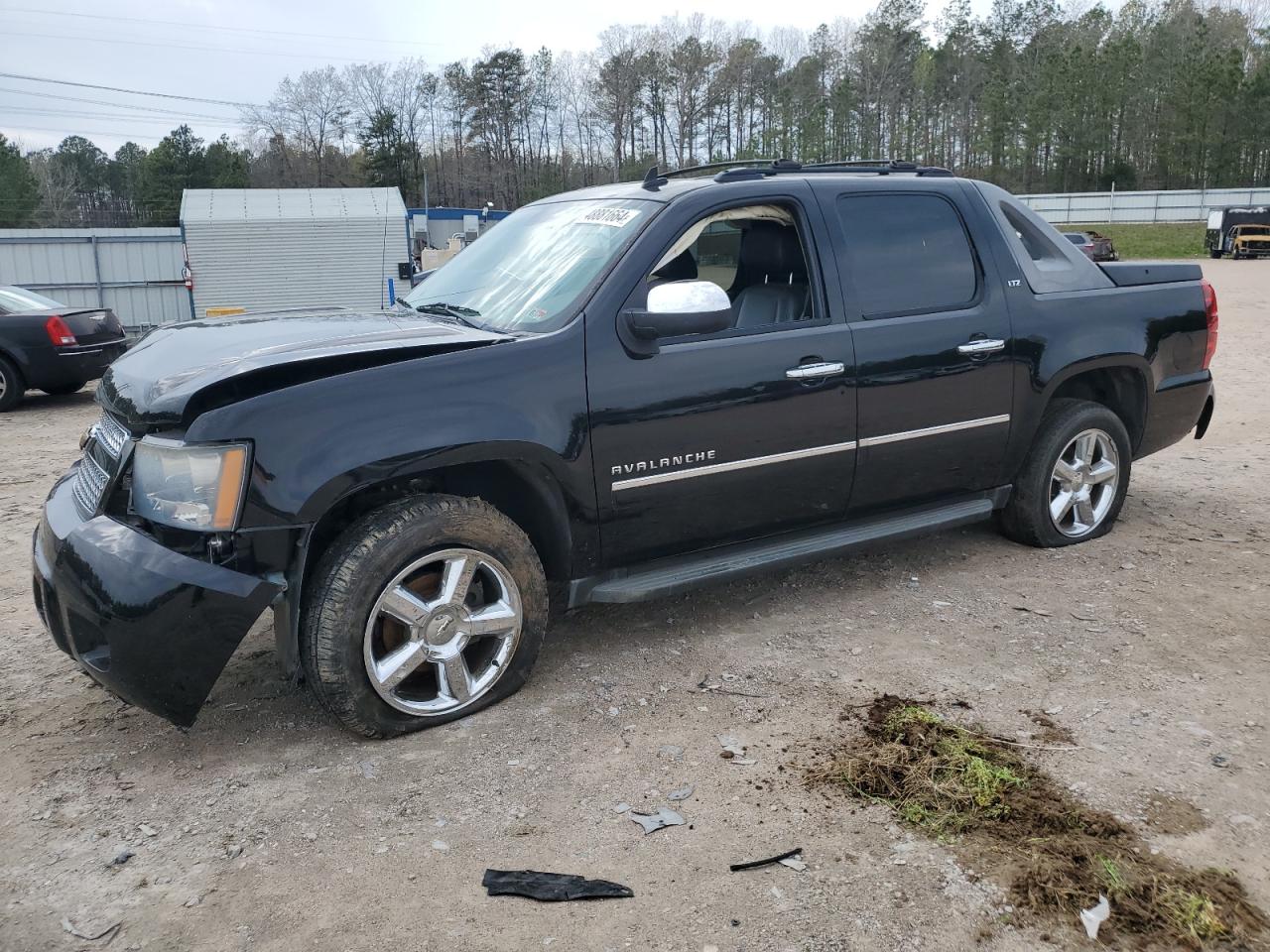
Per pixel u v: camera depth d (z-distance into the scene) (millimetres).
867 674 3629
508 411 3225
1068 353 4586
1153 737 3145
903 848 2592
